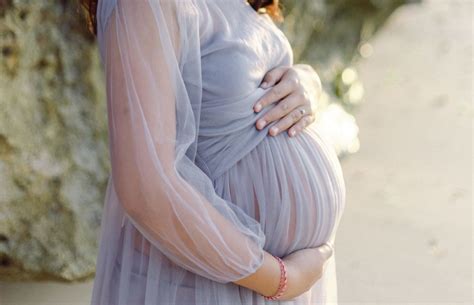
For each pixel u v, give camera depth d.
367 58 7.04
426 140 5.48
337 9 5.10
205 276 1.57
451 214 4.40
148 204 1.47
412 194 4.65
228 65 1.65
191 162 1.58
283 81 1.76
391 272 3.74
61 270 2.68
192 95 1.61
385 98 6.27
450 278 3.71
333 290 1.98
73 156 2.72
